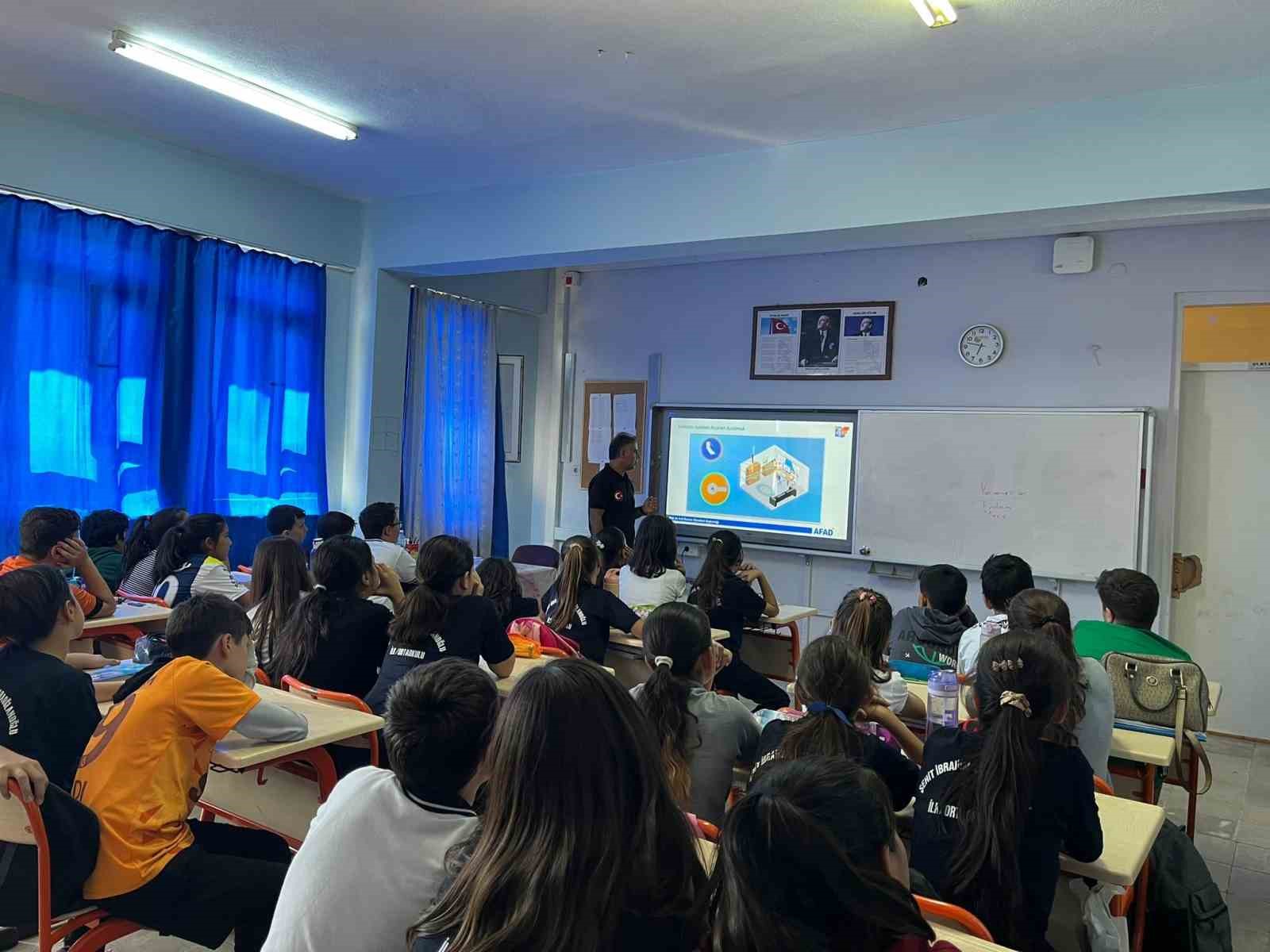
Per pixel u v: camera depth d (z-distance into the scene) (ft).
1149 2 9.97
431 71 12.94
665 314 22.93
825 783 3.30
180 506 17.34
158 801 6.25
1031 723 5.82
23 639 6.57
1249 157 11.61
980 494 18.39
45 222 15.21
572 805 3.28
